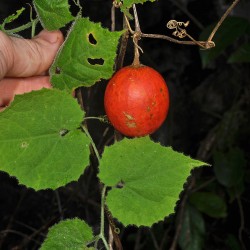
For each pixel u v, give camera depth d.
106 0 0.82
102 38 0.25
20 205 0.80
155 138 0.77
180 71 0.84
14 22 0.80
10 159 0.23
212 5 0.81
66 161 0.23
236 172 0.64
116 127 0.27
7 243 0.79
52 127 0.23
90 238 0.24
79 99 0.31
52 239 0.24
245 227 0.74
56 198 0.77
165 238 0.69
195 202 0.65
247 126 0.73
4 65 0.30
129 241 0.76
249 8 0.79
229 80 0.81
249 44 0.54
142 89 0.25
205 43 0.29
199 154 0.73
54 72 0.26
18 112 0.23
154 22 0.83
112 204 0.22
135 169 0.22
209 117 0.83
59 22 0.27
